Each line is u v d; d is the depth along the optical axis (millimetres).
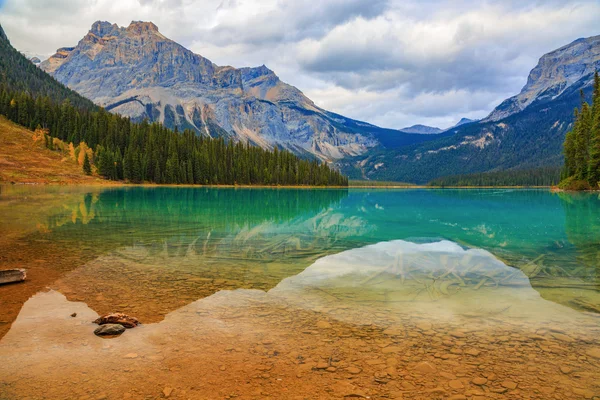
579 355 5480
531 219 26281
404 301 8055
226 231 19219
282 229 20312
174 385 4598
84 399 4270
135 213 28391
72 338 5988
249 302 7918
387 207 40844
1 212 26438
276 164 142625
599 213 30844
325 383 4680
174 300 8031
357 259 12328
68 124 121688
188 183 112000
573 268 11070
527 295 8508
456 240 16578
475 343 5926
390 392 4469
